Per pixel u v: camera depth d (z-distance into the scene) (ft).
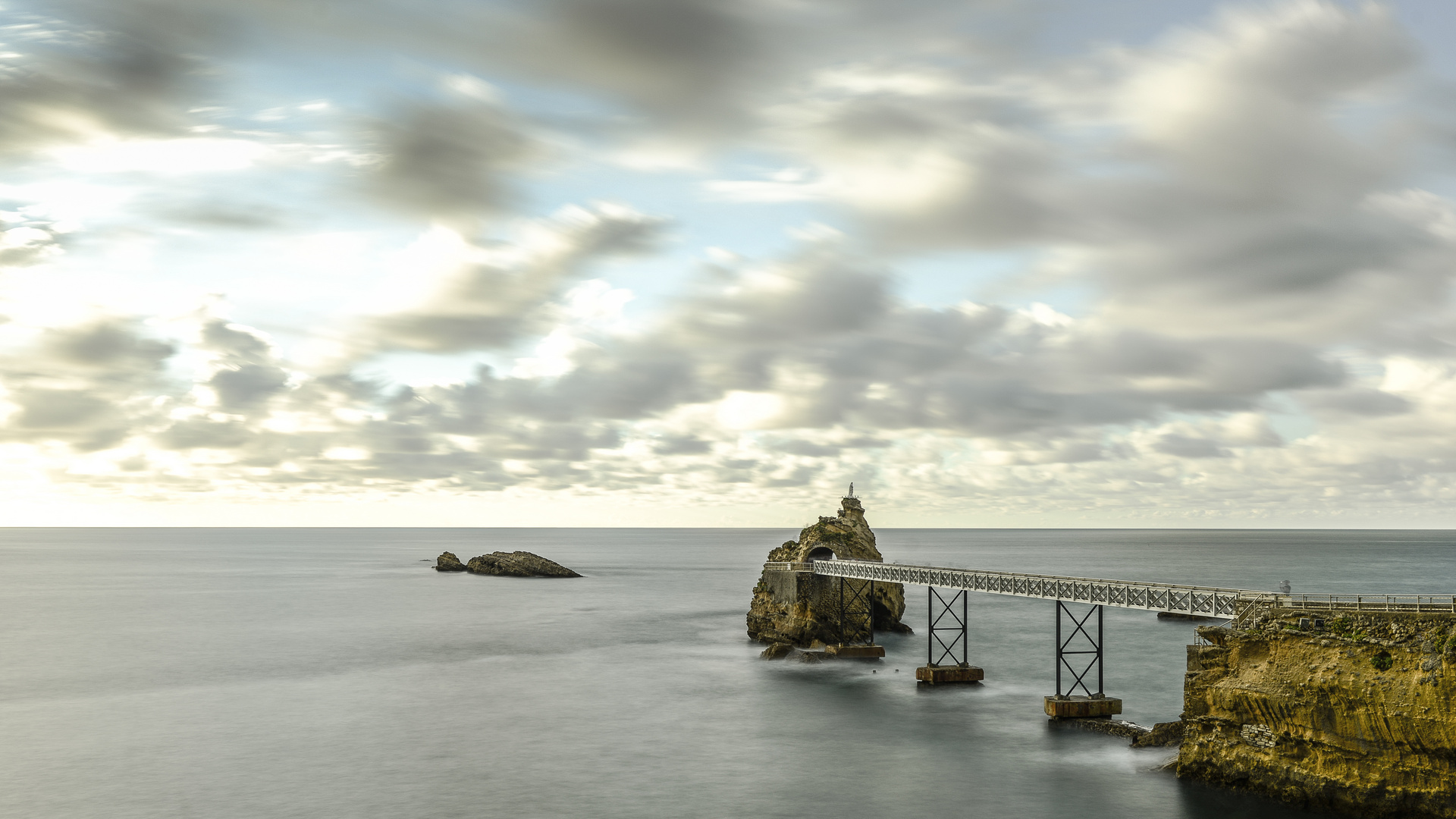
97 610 549.54
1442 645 154.51
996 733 244.22
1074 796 192.13
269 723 266.57
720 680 327.26
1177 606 213.05
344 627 472.44
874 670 341.82
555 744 241.96
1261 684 178.81
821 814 187.52
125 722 268.00
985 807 187.93
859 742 238.89
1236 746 185.06
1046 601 588.91
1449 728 150.71
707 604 591.78
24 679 331.36
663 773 216.33
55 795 204.44
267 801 199.52
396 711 280.10
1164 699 279.90
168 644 415.44
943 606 565.12
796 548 438.81
